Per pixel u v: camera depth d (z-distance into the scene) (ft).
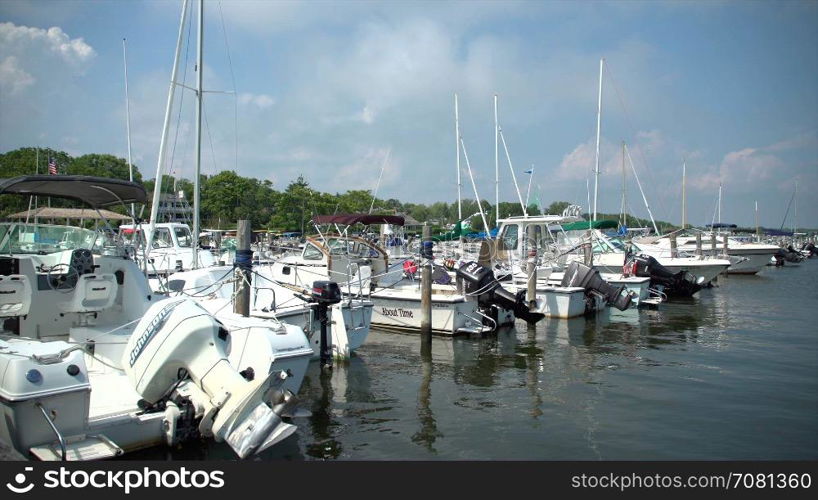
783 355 37.83
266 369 21.48
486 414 25.57
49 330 22.16
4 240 24.41
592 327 48.03
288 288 35.22
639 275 63.62
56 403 15.34
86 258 22.88
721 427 24.14
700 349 39.65
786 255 137.90
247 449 16.03
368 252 50.14
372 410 25.90
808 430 23.82
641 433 23.41
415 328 43.52
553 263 62.44
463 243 75.72
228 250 62.90
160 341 17.53
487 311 45.03
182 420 17.54
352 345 35.63
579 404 27.12
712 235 95.20
